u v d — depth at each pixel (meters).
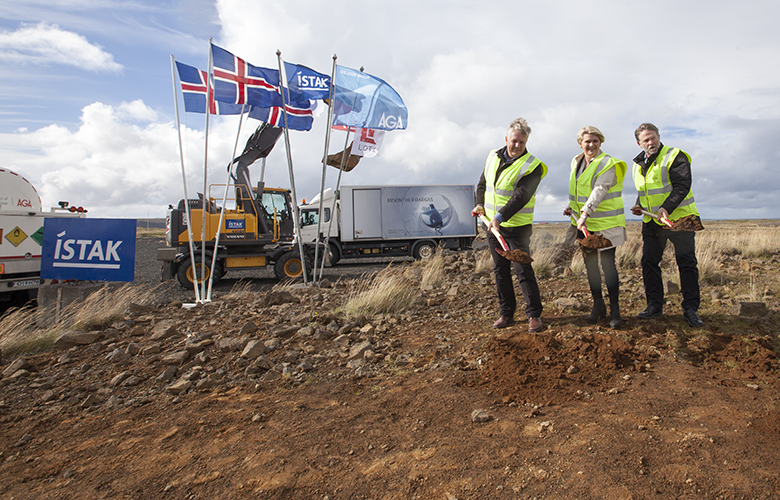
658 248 3.98
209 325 5.06
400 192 17.22
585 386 2.70
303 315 4.87
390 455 2.10
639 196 4.13
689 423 2.18
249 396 3.01
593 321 3.95
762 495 1.60
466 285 6.99
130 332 4.77
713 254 8.69
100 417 2.84
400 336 4.16
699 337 3.40
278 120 8.55
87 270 6.03
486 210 4.14
